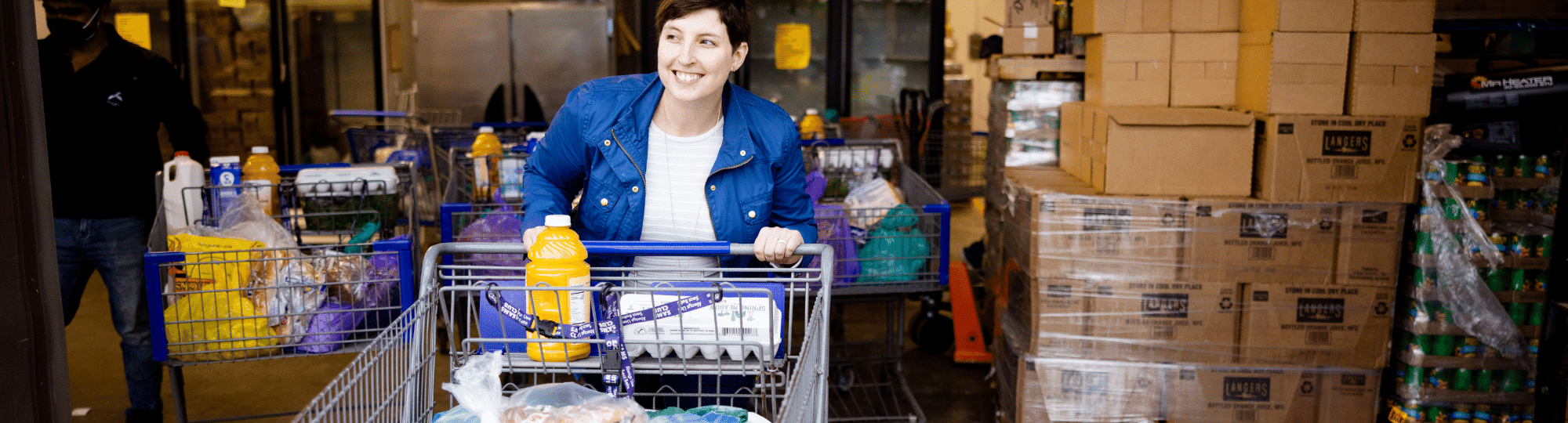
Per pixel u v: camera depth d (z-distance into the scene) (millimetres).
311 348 2477
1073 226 2779
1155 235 2754
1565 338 2264
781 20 7152
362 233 2742
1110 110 2830
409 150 4730
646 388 2037
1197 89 3059
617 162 1874
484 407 1326
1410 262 2832
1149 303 2791
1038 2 3670
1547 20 3510
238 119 7145
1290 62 2676
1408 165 2691
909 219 3107
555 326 1517
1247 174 2748
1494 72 2957
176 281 2416
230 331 2404
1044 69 3646
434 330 1559
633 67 7328
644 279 1601
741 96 1927
